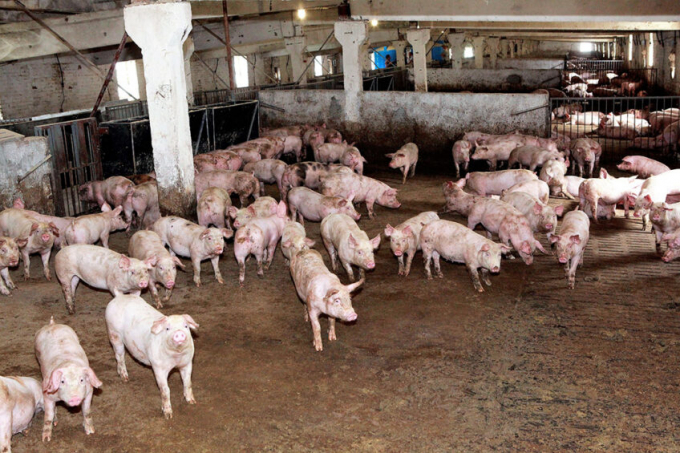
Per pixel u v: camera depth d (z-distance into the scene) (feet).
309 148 53.72
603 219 33.40
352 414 17.22
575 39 126.41
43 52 46.32
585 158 41.83
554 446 15.69
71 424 17.01
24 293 25.67
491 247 23.95
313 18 63.77
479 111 47.42
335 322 22.71
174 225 26.76
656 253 28.35
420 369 19.40
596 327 21.67
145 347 17.31
